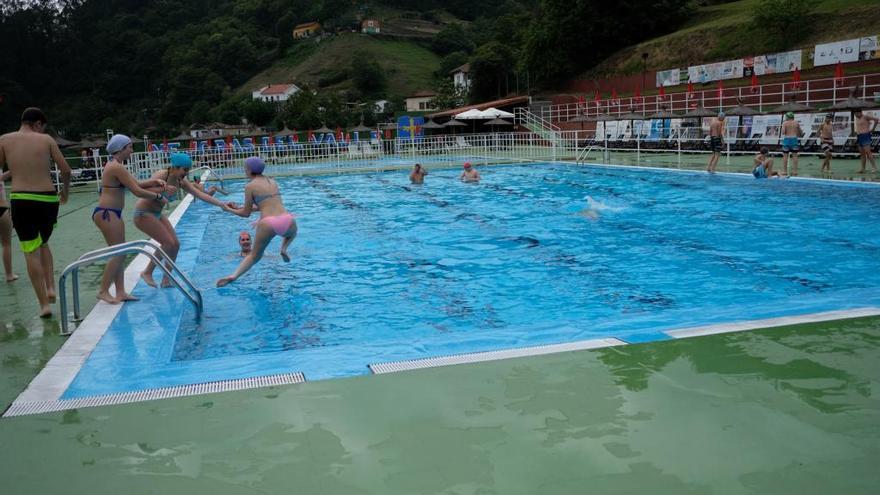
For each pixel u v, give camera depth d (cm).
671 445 307
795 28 4441
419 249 1017
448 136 3597
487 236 1111
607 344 461
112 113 11525
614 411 347
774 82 3975
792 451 298
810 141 2317
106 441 334
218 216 1453
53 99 12025
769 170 1700
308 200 1728
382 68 11506
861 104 2086
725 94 3956
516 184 1917
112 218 652
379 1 14112
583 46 6006
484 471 289
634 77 5191
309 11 13662
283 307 700
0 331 573
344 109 7781
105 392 417
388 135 4162
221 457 312
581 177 2045
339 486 281
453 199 1639
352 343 579
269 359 477
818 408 343
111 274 662
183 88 11338
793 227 1064
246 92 11731
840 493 263
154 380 437
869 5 4175
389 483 282
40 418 366
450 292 756
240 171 2784
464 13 14150
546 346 464
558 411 350
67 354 497
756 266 829
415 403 368
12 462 314
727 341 456
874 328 472
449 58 10706
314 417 354
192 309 692
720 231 1065
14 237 1159
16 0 12319
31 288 739
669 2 5900
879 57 3569
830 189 1454
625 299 704
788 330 475
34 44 12156
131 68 12488
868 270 790
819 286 728
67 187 643
